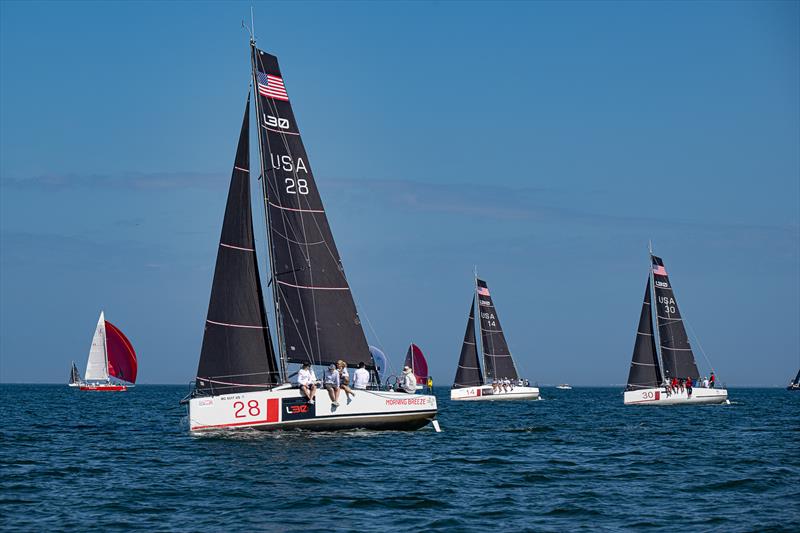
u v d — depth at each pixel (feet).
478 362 533.14
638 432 250.16
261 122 199.41
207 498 126.11
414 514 116.37
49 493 131.03
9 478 145.59
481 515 116.57
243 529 106.93
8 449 192.03
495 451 189.57
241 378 193.47
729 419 322.75
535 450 194.08
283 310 196.34
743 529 108.47
